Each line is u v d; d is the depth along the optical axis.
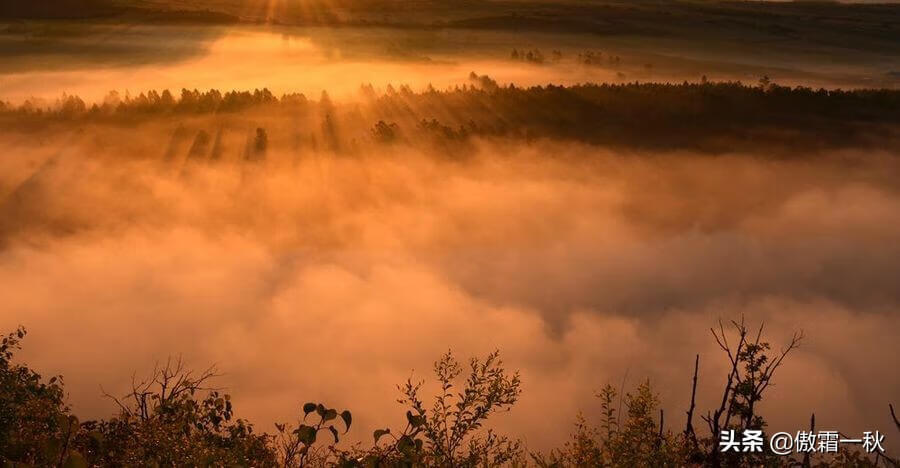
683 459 7.51
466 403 7.59
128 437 7.96
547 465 7.69
